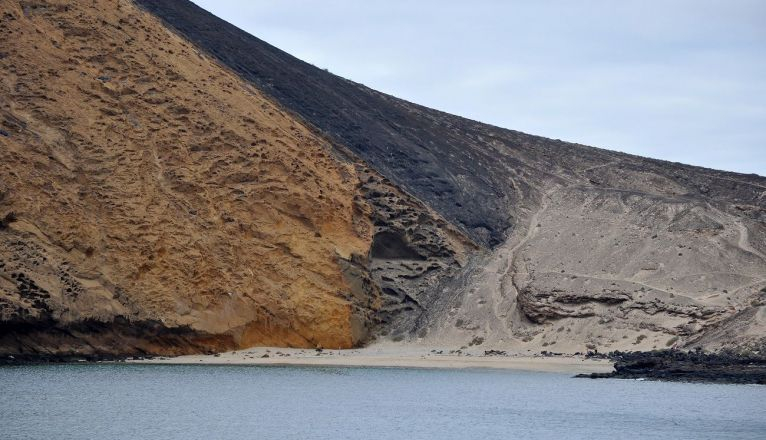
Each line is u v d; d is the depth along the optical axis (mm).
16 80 75062
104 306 66500
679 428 44688
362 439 41594
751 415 47750
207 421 44812
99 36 81562
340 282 78062
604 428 44844
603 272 77062
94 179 72438
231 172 79188
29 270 64062
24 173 68812
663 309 70875
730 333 66812
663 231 80375
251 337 73438
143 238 71062
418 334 78375
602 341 71062
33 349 63406
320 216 80625
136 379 57750
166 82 82062
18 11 79375
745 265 74438
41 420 43906
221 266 73438
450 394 54875
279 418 46219
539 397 53688
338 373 63812
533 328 74750
